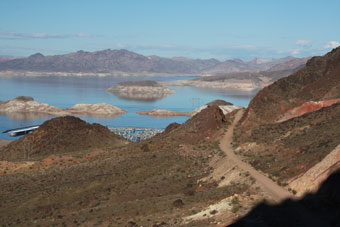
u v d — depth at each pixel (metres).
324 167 41.12
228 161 67.44
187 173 71.94
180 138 93.75
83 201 65.06
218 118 100.19
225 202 42.31
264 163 59.12
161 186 66.06
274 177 50.47
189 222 39.53
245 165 61.72
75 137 125.19
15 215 62.50
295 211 36.41
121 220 47.59
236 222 35.28
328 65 105.50
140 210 50.69
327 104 87.56
